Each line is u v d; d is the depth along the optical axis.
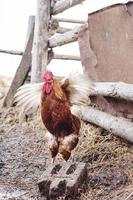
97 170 2.35
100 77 2.87
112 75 2.72
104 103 2.87
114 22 2.61
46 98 2.21
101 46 2.80
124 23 2.50
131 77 2.50
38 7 3.47
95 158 2.49
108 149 2.54
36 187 2.22
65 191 2.00
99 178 2.21
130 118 2.58
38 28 3.48
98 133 2.77
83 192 2.08
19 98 2.40
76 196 2.03
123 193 2.04
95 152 2.54
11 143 2.90
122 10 2.50
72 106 2.30
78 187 2.04
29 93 2.37
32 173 2.41
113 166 2.36
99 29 2.79
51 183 2.04
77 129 2.29
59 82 2.25
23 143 2.88
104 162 2.42
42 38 3.48
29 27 3.80
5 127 3.27
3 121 3.41
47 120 2.23
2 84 4.30
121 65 2.60
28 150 2.75
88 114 2.88
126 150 2.49
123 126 2.48
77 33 3.12
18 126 3.27
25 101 2.39
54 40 3.43
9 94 3.68
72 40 3.19
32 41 3.66
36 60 3.50
